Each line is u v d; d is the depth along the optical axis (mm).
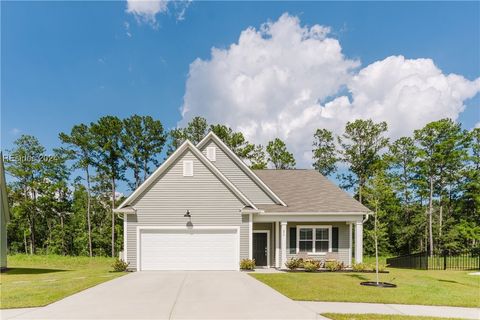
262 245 19906
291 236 19484
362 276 15391
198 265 17750
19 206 42750
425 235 38688
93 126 42094
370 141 41188
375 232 13938
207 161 18281
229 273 16250
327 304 9516
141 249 17703
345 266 18500
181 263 17734
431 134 37812
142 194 18000
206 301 9703
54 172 44312
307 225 19578
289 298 10203
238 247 17969
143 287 11984
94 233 44531
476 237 34969
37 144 44344
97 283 12906
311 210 19062
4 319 7855
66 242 45750
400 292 11398
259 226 19953
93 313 8336
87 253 44250
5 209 21703
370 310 8906
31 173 43469
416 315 8438
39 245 46969
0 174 21203
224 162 20969
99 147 42969
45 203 44000
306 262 17969
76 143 42531
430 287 12547
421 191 39281
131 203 17922
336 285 12602
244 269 17609
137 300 9797
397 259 24984
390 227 39500
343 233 19641
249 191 20578
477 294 11344
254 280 13734
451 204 39250
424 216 39281
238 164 20891
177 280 13695
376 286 12516
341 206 19625
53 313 8352
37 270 21297
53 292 10969
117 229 45094
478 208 36625
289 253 19344
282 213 18859
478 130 37844
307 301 9836
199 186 18188
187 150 18375
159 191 18062
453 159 36531
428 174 38250
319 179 23391
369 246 38250
